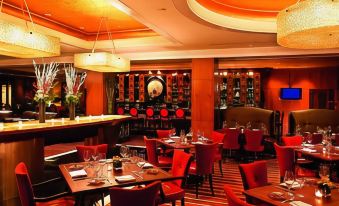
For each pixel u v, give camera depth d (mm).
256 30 6543
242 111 9555
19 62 11141
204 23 5805
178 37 7199
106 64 6281
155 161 5559
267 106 13812
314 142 6531
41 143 4945
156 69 11586
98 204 4676
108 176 3422
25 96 17406
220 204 4887
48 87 5660
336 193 2920
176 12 5086
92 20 7043
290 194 2809
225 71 12711
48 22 7066
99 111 10727
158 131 7270
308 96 13234
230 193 2562
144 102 12336
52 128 4898
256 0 5762
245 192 2934
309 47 4590
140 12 5098
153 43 8352
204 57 9195
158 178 3398
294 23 3529
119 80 12273
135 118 11484
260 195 2840
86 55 6375
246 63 11375
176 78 11836
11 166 4371
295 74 13414
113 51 9203
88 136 6496
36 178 4820
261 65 11781
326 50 8266
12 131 4148
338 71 12773
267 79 13797
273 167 7586
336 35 3992
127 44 8594
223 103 12602
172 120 11000
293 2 5875
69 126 5344
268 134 9109
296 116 9039
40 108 5633
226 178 6508
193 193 5457
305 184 3215
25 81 17438
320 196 2818
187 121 10742
